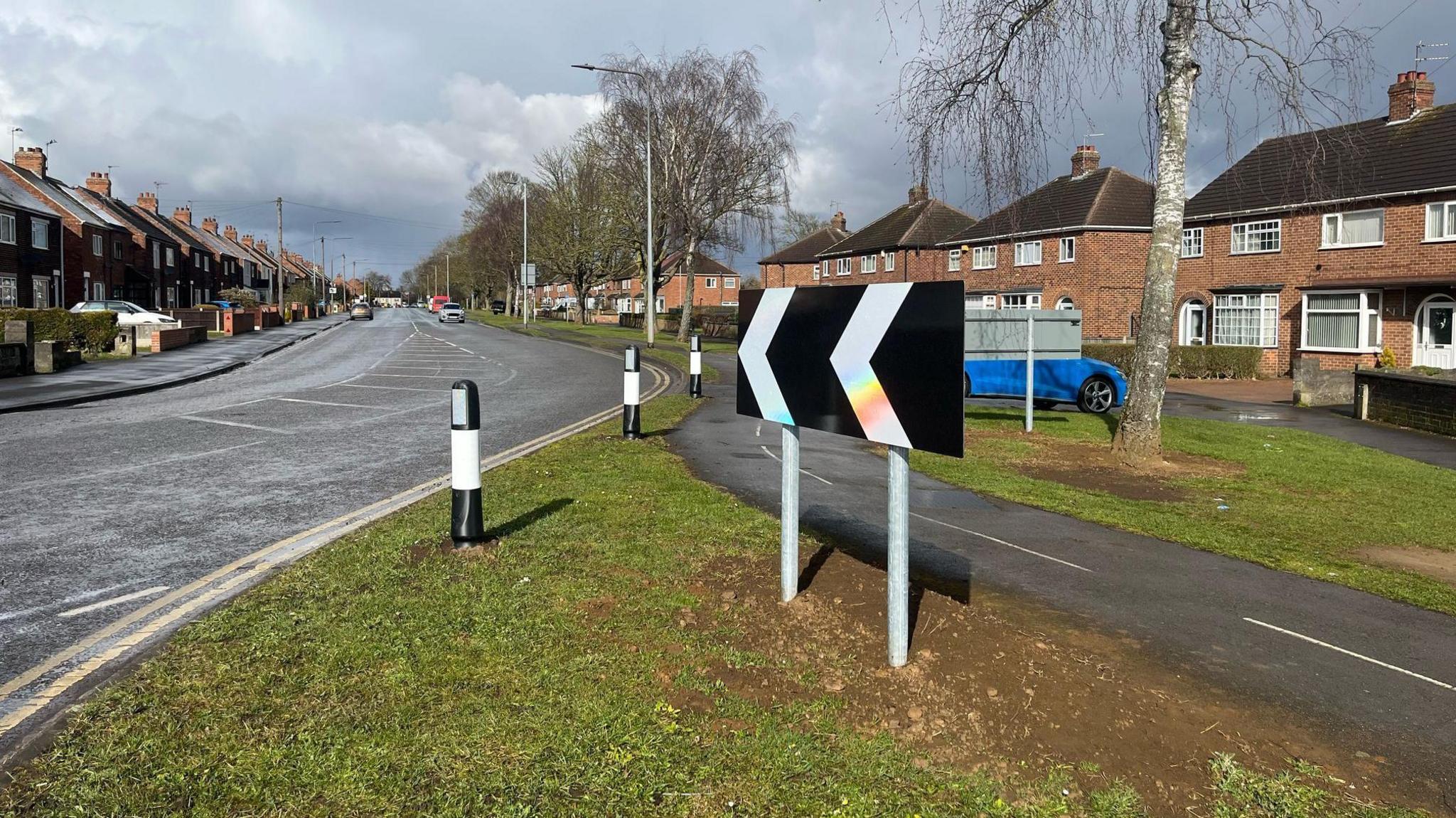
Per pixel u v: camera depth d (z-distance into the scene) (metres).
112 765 2.85
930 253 43.69
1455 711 3.65
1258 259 30.28
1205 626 4.63
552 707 3.28
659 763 2.92
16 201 38.41
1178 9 9.80
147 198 68.94
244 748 2.96
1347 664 4.17
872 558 5.62
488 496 6.97
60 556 5.52
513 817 2.62
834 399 3.90
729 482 8.30
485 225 89.62
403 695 3.36
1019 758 3.04
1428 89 28.06
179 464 8.94
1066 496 8.29
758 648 3.89
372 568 4.96
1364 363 26.55
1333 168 11.79
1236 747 3.22
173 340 30.09
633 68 38.50
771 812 2.69
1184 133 10.18
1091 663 3.94
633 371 10.64
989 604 4.81
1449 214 25.02
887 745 3.09
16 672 3.71
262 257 108.69
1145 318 10.52
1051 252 36.84
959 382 3.09
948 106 10.62
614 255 60.78
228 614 4.19
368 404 14.96
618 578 4.85
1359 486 9.52
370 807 2.65
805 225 72.06
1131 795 2.85
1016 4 10.24
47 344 20.12
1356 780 3.04
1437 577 5.95
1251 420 17.05
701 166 38.56
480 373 22.72
